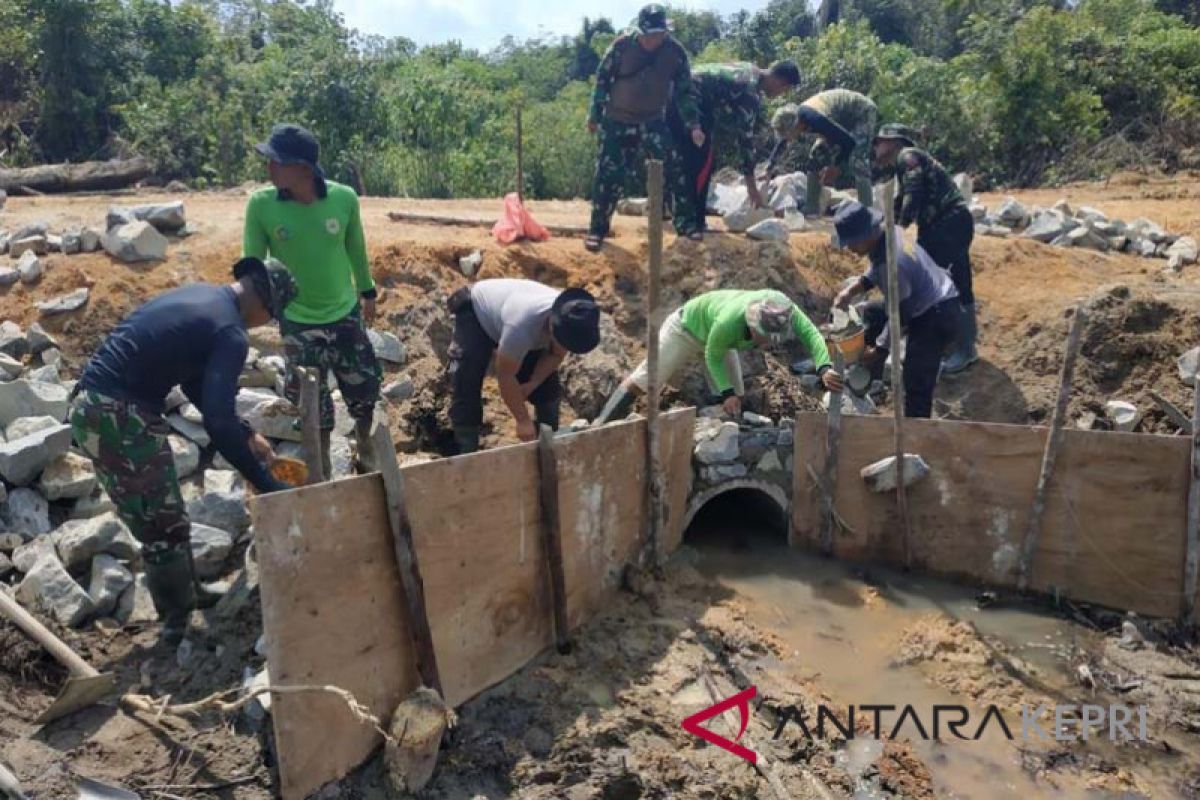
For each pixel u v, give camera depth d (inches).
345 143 580.7
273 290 154.4
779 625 200.2
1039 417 256.4
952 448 217.2
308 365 187.0
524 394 196.5
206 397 139.4
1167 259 328.5
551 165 614.9
